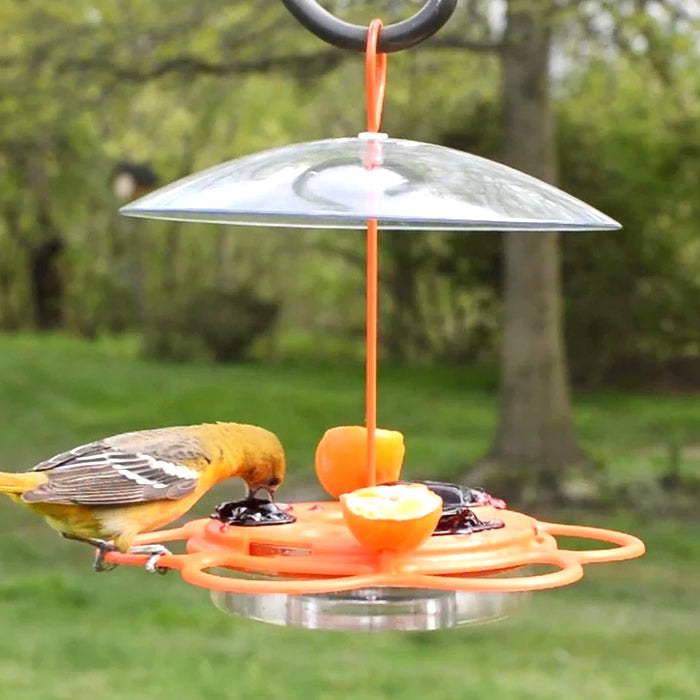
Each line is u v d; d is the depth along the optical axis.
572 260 25.98
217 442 5.03
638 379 26.94
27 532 15.44
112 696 9.01
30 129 18.81
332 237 31.80
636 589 12.79
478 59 21.38
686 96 20.44
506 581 3.96
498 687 9.41
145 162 29.22
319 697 9.13
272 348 32.75
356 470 4.85
